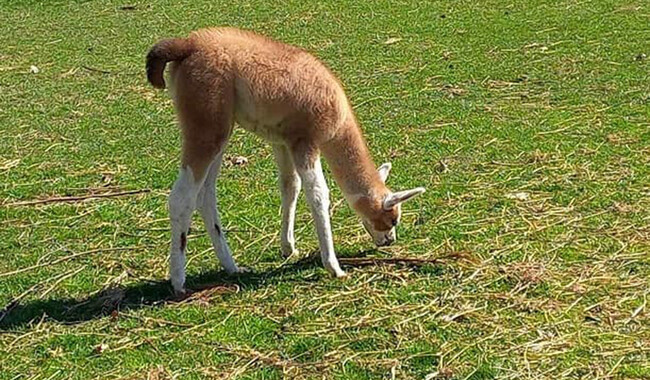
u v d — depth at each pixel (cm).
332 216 679
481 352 571
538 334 580
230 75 597
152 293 616
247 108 604
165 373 566
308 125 609
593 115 789
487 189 699
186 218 603
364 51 952
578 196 686
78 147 779
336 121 614
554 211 673
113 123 817
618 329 581
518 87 848
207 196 624
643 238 644
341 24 1067
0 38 1079
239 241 659
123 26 1114
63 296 616
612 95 820
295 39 1013
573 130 768
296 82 604
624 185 694
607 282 611
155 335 588
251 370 567
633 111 792
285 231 639
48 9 1224
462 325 588
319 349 576
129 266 638
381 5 1146
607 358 566
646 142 745
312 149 612
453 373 561
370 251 645
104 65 943
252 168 738
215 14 1152
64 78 913
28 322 598
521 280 614
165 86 609
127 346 582
